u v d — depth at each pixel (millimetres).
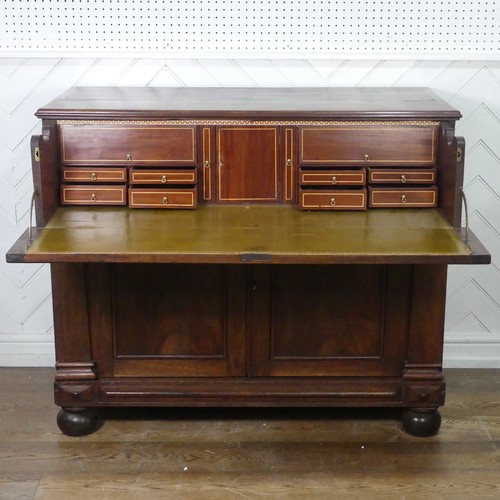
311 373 2957
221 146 2834
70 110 2787
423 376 2924
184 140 2824
